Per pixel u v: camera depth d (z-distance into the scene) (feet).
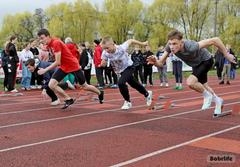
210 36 172.96
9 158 16.61
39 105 33.76
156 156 16.87
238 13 164.86
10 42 47.21
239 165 15.49
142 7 188.34
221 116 26.94
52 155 17.07
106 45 27.50
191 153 17.34
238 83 63.26
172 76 81.30
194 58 24.26
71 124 24.35
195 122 24.84
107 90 50.01
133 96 41.19
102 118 26.55
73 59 29.78
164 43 175.01
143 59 56.03
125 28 190.49
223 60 61.05
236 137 20.53
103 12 194.90
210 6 168.76
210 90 26.35
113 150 17.88
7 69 46.96
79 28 202.08
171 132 21.79
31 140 19.93
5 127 23.47
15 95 43.09
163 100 37.52
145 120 25.67
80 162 16.01
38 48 52.03
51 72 36.94
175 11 171.63
